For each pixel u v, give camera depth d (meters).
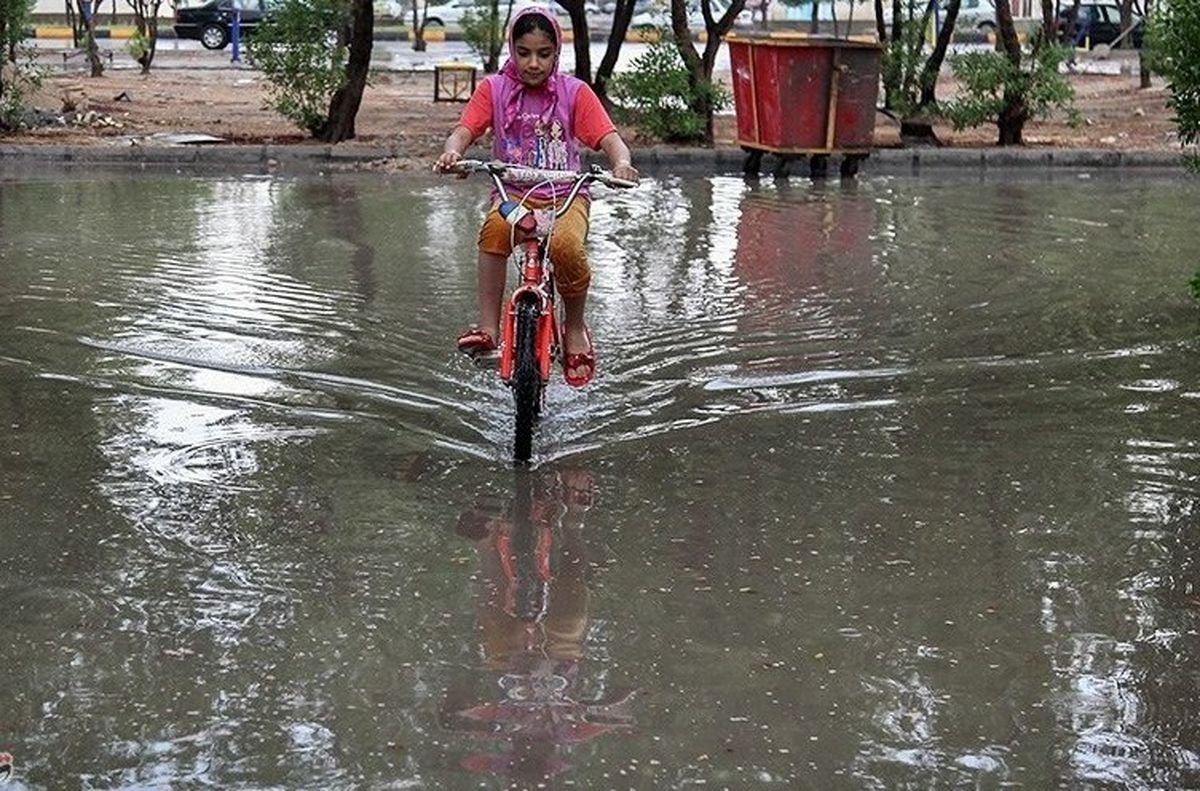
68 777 4.18
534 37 7.15
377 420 7.60
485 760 4.28
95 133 20.34
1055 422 7.68
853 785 4.17
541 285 7.02
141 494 6.48
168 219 13.76
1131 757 4.35
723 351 9.05
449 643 5.06
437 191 16.09
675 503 6.48
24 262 11.41
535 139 7.30
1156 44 9.64
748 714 4.58
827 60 18.23
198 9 41.41
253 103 25.00
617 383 8.34
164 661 4.89
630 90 20.44
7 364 8.48
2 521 6.13
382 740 4.39
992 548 5.98
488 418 7.70
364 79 20.09
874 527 6.20
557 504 6.46
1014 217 14.88
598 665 4.90
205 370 8.44
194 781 4.16
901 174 19.14
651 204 15.76
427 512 6.33
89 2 36.62
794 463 7.04
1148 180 18.45
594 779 4.18
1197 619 5.31
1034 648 5.07
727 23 20.66
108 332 9.20
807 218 14.78
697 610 5.35
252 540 5.97
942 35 21.31
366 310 9.94
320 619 5.23
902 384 8.39
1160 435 7.46
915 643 5.10
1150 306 10.38
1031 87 20.89
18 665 4.86
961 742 4.43
